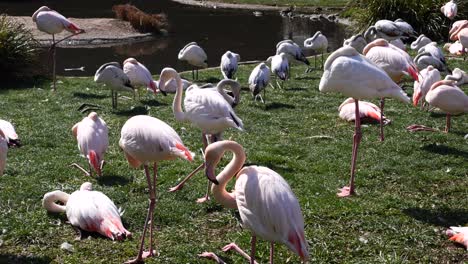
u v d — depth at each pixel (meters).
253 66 15.05
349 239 5.76
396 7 18.70
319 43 15.29
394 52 8.30
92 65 16.33
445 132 8.98
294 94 11.61
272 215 4.47
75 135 7.34
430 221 6.14
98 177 7.15
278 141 8.65
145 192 6.77
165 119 9.72
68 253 5.42
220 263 5.27
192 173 6.86
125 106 10.62
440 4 18.66
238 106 10.55
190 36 21.41
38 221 6.00
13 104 10.60
